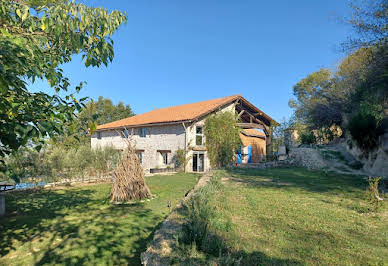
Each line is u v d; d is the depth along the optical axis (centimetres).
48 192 1232
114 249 507
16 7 346
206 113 2019
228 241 411
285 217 556
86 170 1656
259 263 340
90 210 841
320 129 2648
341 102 1934
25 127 272
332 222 522
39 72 344
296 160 2020
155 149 2230
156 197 1004
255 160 3055
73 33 351
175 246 377
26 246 536
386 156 1181
